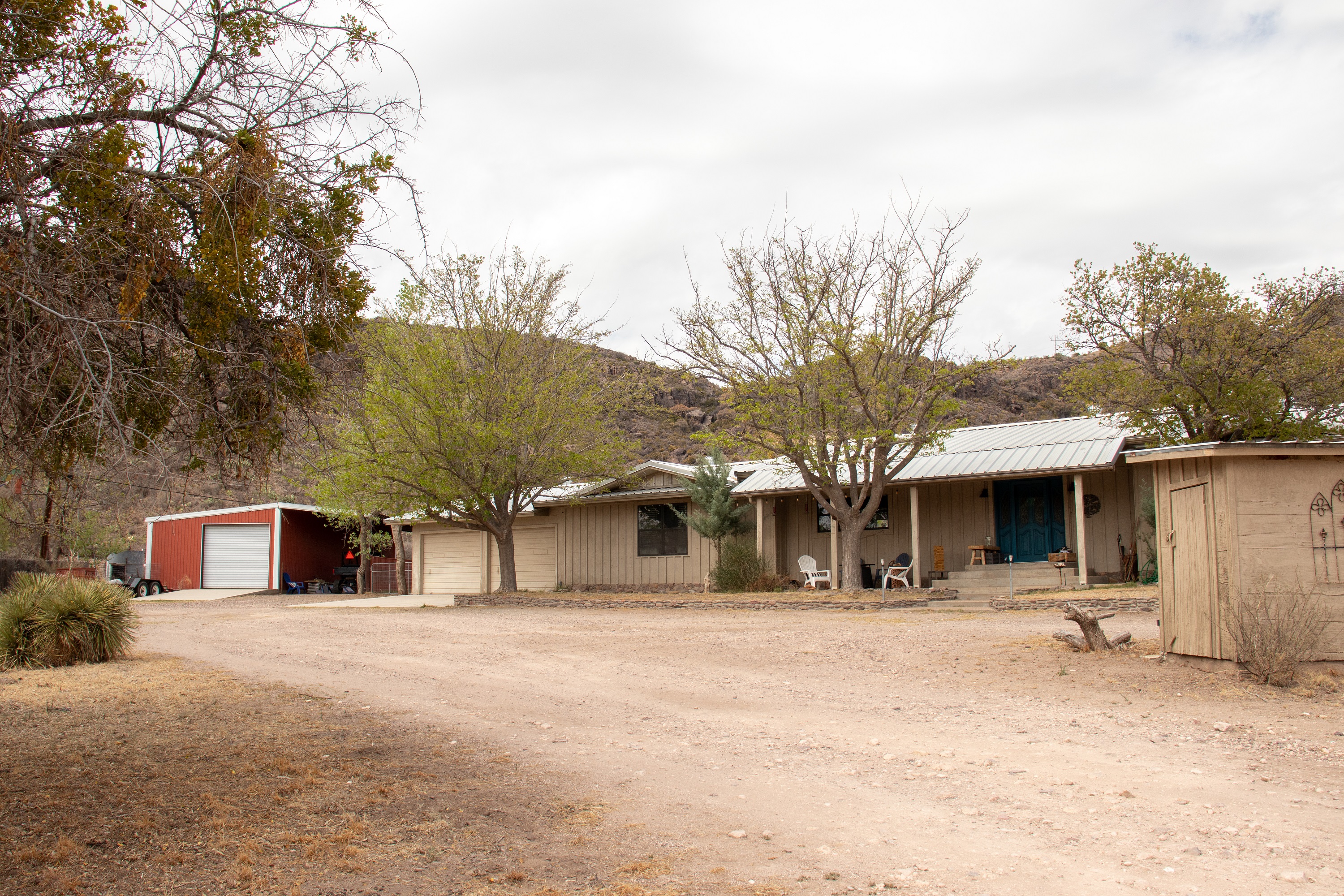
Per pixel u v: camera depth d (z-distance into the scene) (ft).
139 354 20.26
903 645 41.22
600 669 37.91
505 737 25.22
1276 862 14.16
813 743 23.58
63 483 21.16
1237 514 28.55
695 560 86.53
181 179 19.11
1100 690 28.66
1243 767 19.69
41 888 14.23
